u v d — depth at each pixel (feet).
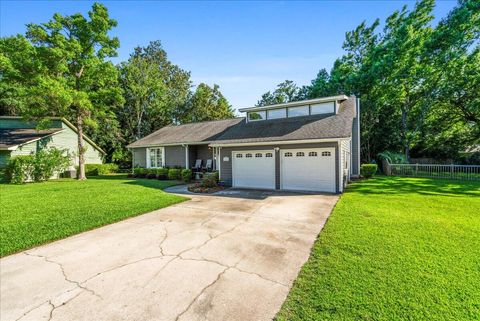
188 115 112.27
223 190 38.22
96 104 63.67
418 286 10.21
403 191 33.83
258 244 15.65
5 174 52.95
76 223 20.36
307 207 25.70
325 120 39.86
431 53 63.72
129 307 9.46
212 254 14.20
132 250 14.94
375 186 38.86
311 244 15.55
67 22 56.44
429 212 22.16
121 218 21.97
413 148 74.64
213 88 114.52
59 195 34.30
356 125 53.21
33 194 35.60
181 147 58.65
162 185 45.34
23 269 12.73
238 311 9.11
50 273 12.25
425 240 15.31
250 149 40.50
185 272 12.10
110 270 12.44
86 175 72.38
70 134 73.46
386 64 68.08
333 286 10.41
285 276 11.58
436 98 65.16
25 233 17.97
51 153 61.00
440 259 12.64
